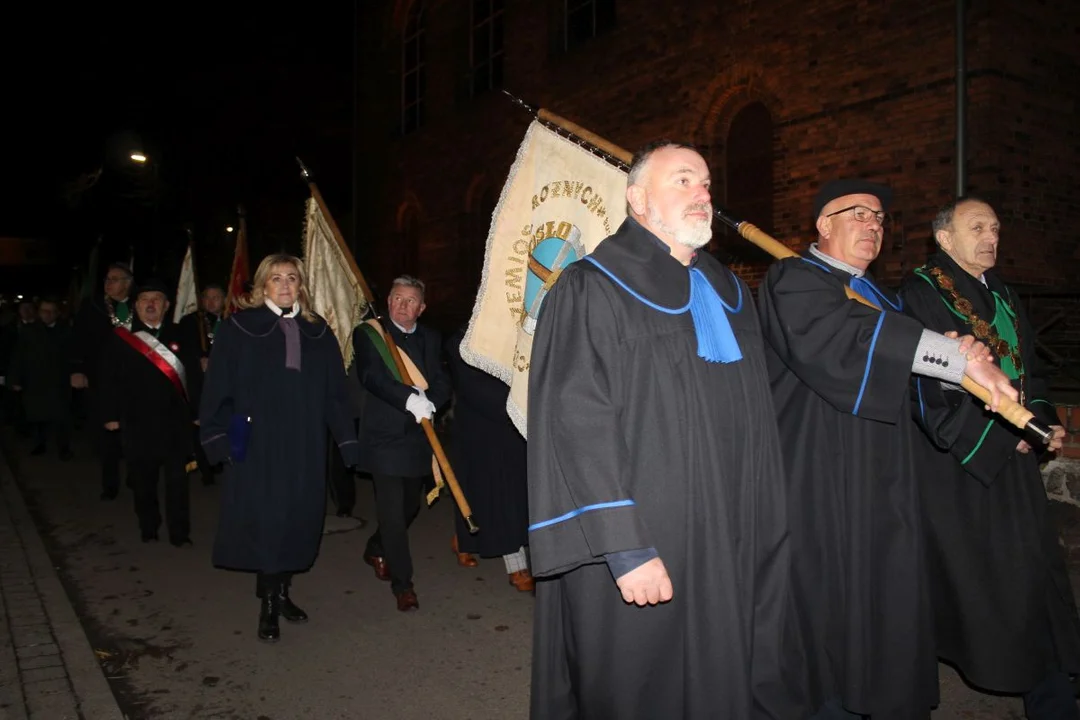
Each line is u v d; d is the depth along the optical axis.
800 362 2.70
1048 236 7.41
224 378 4.13
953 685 3.63
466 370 4.82
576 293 2.35
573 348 2.29
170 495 5.92
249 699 3.59
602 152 3.34
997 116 7.05
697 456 2.30
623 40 10.42
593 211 3.29
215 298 8.07
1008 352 3.23
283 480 4.14
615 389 2.29
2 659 3.85
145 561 5.60
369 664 3.95
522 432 3.41
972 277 3.31
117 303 7.41
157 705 3.54
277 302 4.30
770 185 8.80
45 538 6.16
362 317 5.29
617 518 2.12
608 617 2.33
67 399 9.41
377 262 16.31
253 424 4.14
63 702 3.44
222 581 5.18
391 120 15.94
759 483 2.49
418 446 4.60
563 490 2.23
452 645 4.16
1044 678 3.07
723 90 9.16
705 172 2.47
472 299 13.70
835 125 7.96
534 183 3.49
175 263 25.11
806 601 2.77
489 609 4.67
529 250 3.46
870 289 3.05
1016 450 3.07
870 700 2.72
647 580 2.13
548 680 2.49
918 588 2.75
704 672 2.25
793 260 2.82
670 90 9.74
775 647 2.46
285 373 4.21
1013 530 3.05
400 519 4.64
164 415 5.90
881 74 7.60
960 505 3.09
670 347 2.34
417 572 5.34
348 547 5.95
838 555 2.77
